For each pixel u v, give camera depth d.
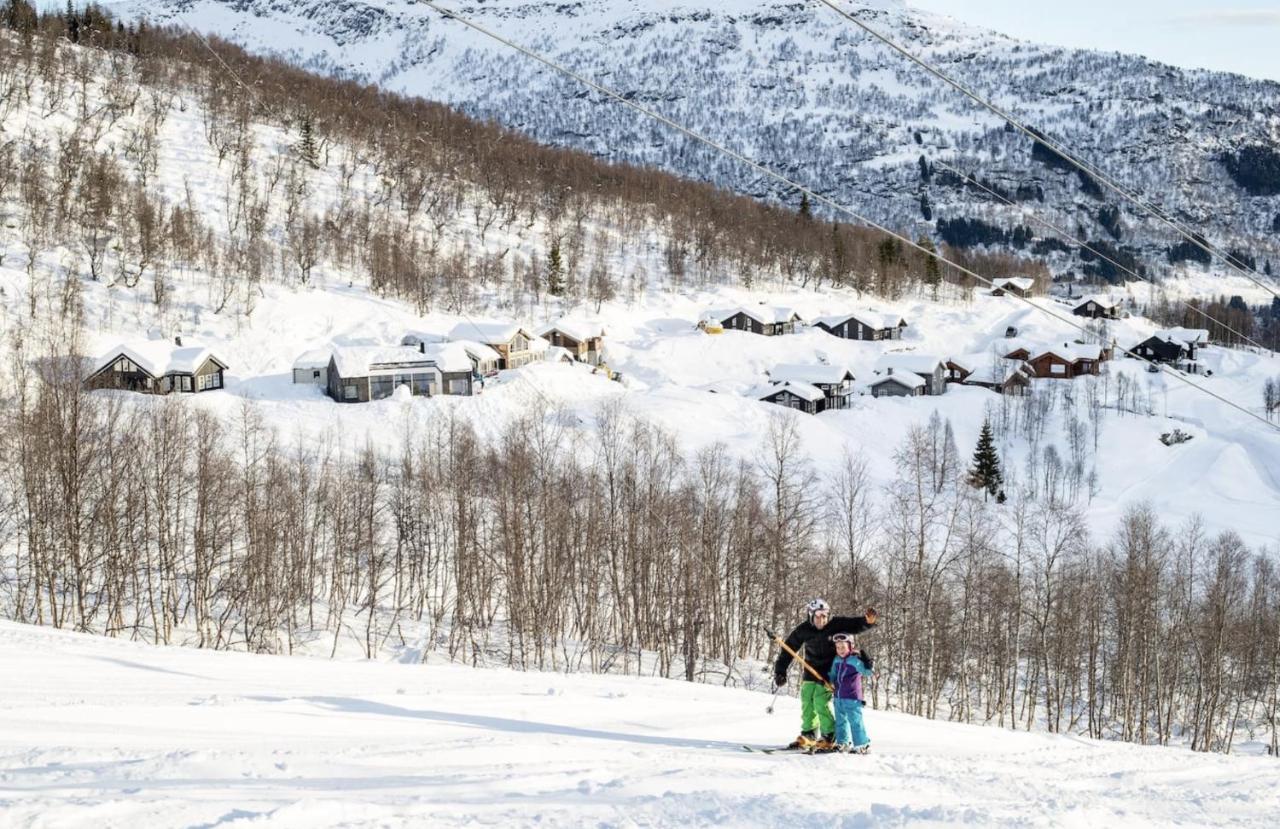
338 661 22.22
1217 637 54.91
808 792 10.84
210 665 20.12
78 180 129.62
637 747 13.73
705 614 54.91
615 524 57.19
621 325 148.88
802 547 56.12
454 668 22.62
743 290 175.50
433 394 97.69
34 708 13.28
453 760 11.59
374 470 66.00
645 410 100.00
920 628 54.47
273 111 185.50
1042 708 61.22
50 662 18.52
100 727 12.43
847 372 121.38
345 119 196.12
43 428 50.78
